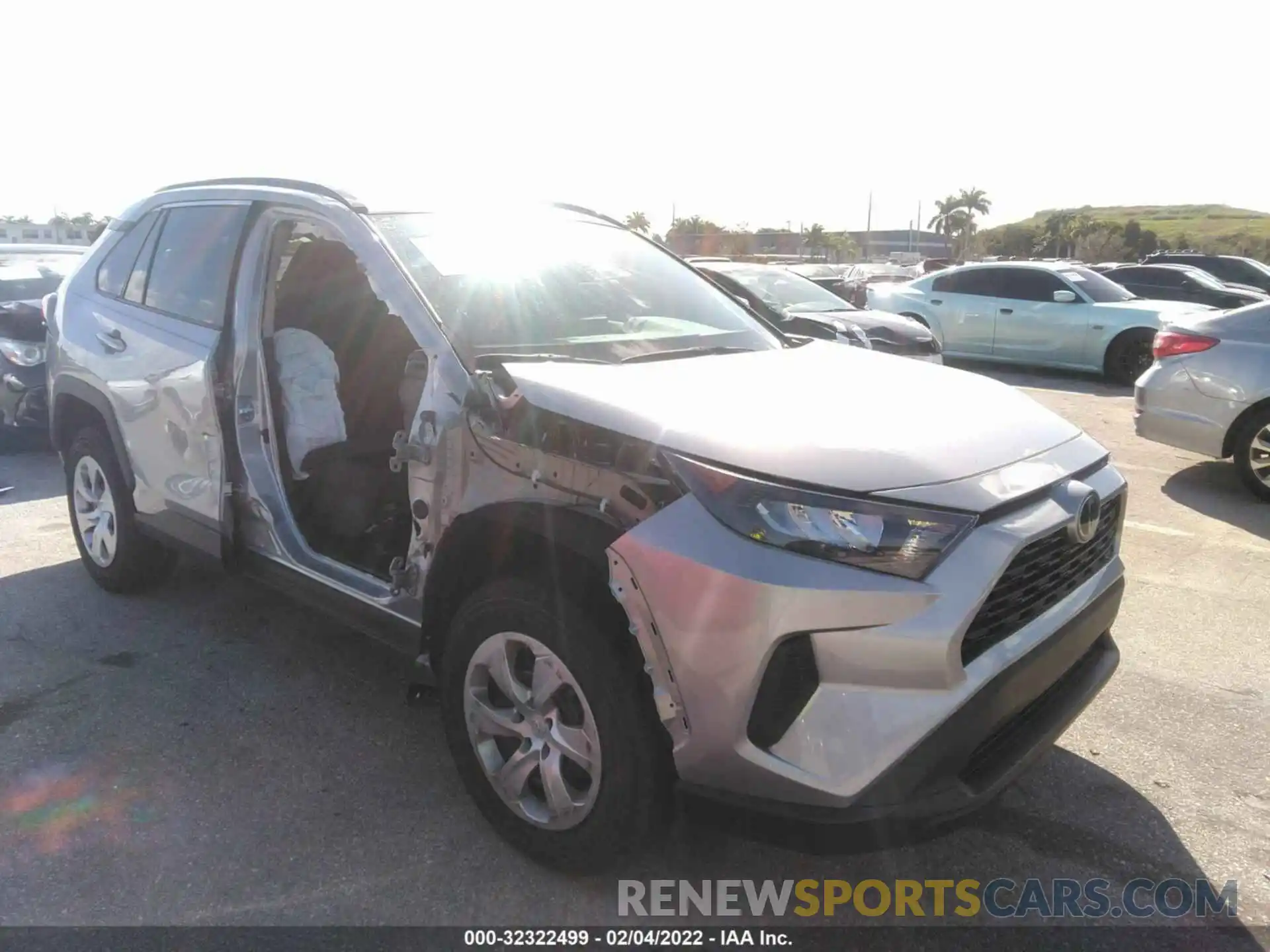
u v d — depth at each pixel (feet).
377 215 10.67
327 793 10.00
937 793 7.18
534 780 8.77
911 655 6.87
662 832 8.08
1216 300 52.26
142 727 11.23
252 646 13.35
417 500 9.25
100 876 8.69
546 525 8.00
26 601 14.80
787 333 12.95
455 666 9.02
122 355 13.05
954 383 9.86
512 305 10.35
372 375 12.30
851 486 7.14
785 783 7.02
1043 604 8.05
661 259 13.20
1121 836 9.45
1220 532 19.08
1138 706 11.96
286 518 11.22
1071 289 40.86
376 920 8.20
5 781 10.12
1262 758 10.80
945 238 307.58
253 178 12.21
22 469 23.63
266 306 11.38
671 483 7.47
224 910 8.30
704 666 7.11
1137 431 22.99
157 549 14.43
